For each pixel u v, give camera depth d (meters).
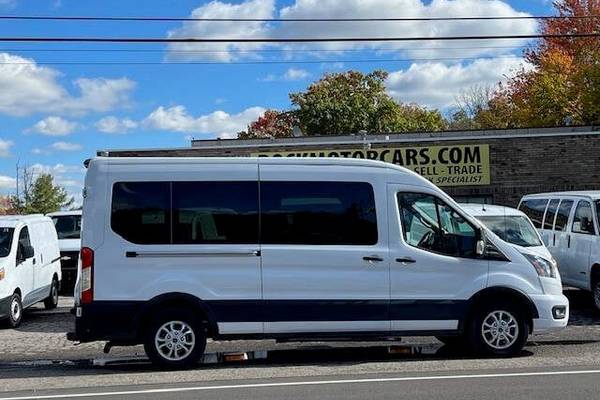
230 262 8.43
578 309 13.34
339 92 51.97
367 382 7.41
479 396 6.64
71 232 18.25
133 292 8.29
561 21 37.59
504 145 21.73
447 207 8.83
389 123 50.59
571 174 21.50
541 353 9.15
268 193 8.58
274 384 7.42
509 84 42.56
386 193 8.71
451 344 9.91
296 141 25.19
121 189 8.43
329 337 8.55
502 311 8.78
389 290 8.58
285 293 8.46
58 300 16.53
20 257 13.17
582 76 33.78
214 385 7.44
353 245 8.59
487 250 8.83
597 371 7.81
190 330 8.44
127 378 7.99
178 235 8.41
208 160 8.62
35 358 9.73
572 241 12.87
